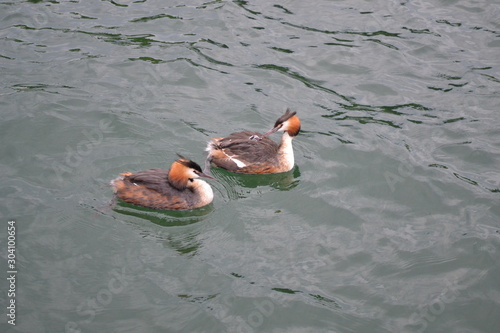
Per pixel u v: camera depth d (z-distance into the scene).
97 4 15.98
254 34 15.12
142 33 14.84
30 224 9.27
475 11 16.31
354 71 14.05
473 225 9.96
